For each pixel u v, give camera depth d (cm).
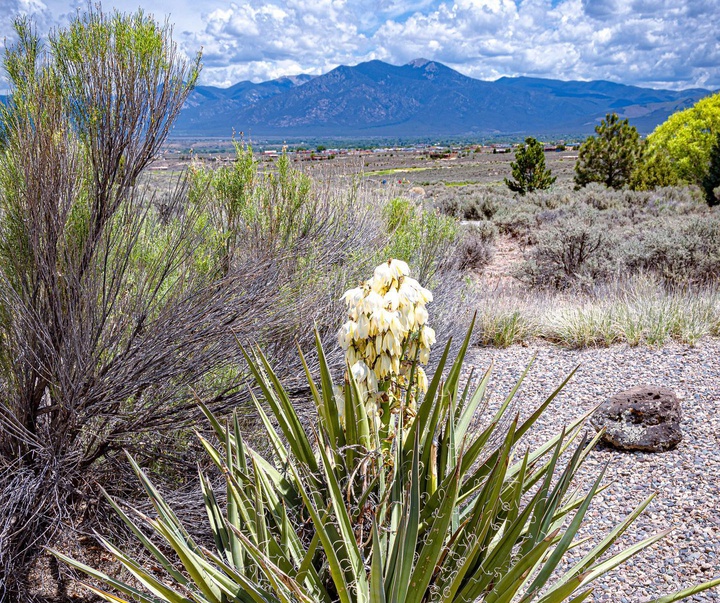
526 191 2394
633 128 2486
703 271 911
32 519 243
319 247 405
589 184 2369
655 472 384
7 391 260
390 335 187
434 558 166
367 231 532
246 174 367
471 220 1844
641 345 664
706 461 391
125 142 251
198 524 279
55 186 239
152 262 286
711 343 654
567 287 991
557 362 630
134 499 284
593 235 1034
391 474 204
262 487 210
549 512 189
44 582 252
